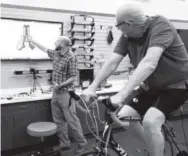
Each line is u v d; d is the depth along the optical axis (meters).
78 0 3.90
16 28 3.40
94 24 4.09
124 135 3.84
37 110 3.24
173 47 1.58
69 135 3.59
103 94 3.59
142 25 1.51
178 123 4.51
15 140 3.15
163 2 4.86
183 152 2.39
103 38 4.25
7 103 2.99
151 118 1.56
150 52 1.44
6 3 3.29
